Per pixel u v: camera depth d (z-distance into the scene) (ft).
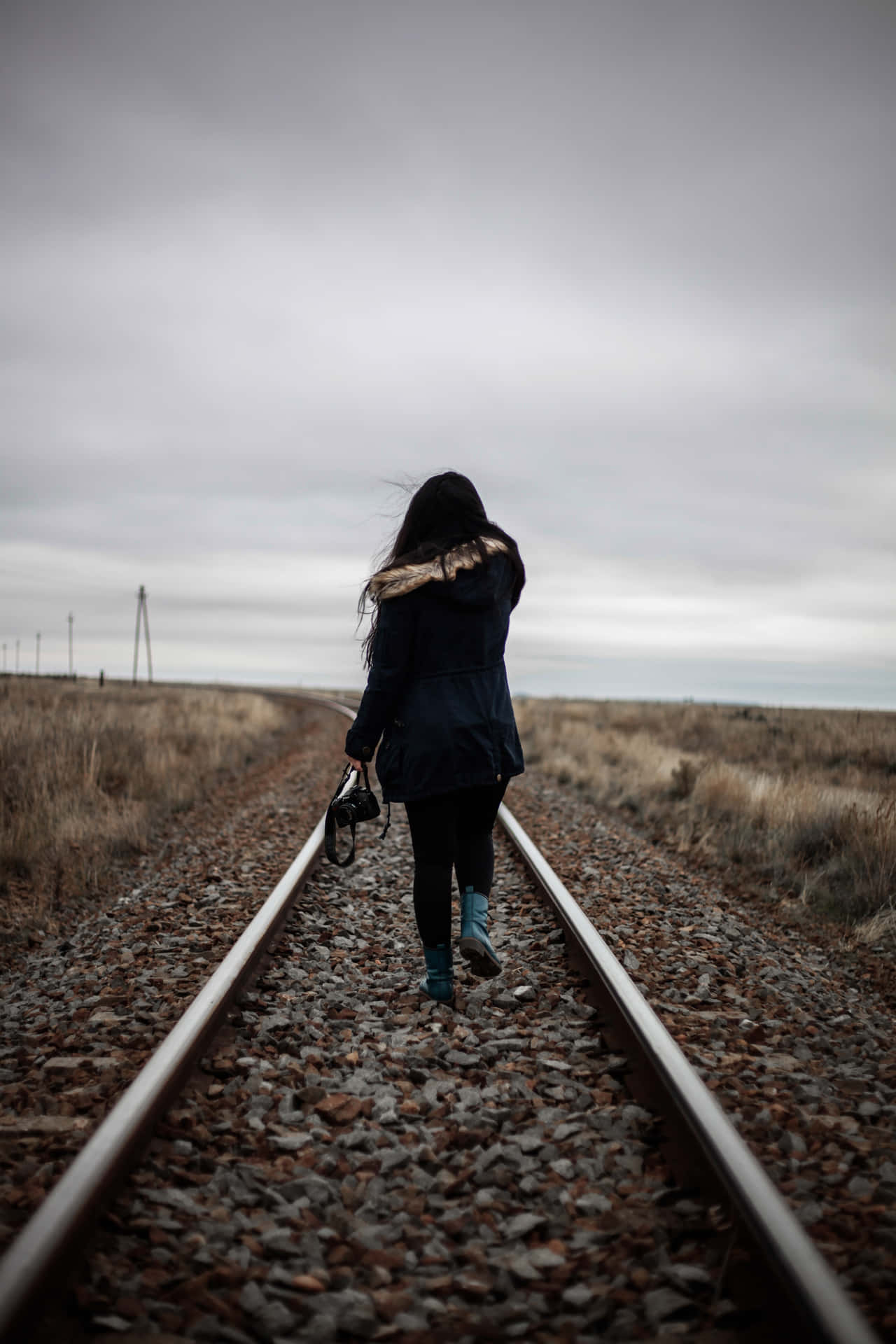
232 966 12.79
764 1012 13.03
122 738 43.14
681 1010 12.73
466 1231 7.68
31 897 21.66
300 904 18.11
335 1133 9.42
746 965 15.40
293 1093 10.13
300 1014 12.37
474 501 11.78
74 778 33.71
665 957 15.39
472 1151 8.94
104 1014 12.91
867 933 18.98
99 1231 7.43
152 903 19.90
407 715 11.30
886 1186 8.20
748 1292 6.78
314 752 56.95
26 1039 12.16
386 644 11.08
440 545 11.27
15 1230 7.52
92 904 21.34
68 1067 11.04
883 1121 9.68
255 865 23.30
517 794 36.09
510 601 11.82
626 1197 8.16
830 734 61.93
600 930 16.62
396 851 24.27
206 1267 7.16
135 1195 7.97
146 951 16.08
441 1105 9.86
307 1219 7.86
